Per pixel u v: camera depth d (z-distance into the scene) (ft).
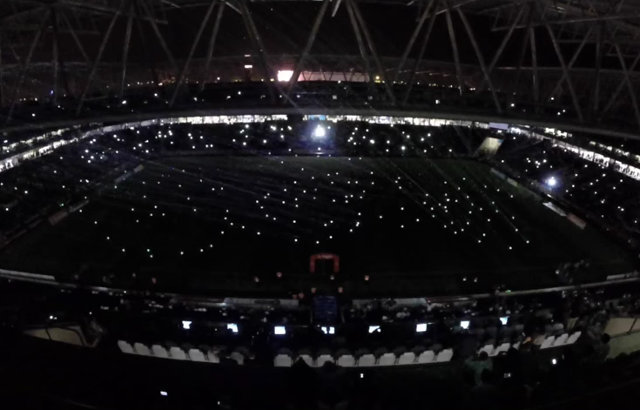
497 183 131.54
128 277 82.48
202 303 70.18
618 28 71.31
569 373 41.52
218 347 54.85
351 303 72.38
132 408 36.32
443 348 54.85
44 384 36.81
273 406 41.75
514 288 81.30
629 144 110.01
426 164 144.87
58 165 123.34
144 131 146.92
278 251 92.68
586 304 64.34
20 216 100.12
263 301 71.82
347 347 56.59
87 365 41.27
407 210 112.88
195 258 89.61
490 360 48.32
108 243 94.43
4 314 57.36
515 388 40.93
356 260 90.17
